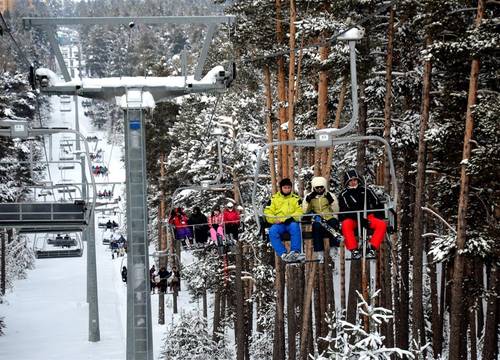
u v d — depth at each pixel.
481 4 24.25
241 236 36.66
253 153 41.59
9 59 90.19
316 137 15.23
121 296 63.09
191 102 51.06
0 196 46.69
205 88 18.34
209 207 41.22
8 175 49.84
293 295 31.88
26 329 48.88
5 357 40.50
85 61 150.75
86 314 54.44
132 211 16.56
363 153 30.77
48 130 15.58
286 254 16.05
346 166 35.97
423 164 28.17
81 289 67.12
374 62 27.73
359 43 26.73
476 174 24.05
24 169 54.28
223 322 47.69
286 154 33.16
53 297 62.81
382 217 15.90
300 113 36.50
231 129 40.12
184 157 46.28
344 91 30.06
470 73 26.66
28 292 65.88
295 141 15.44
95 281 45.50
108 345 44.06
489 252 24.73
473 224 27.61
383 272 31.80
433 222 41.56
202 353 39.28
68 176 128.25
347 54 26.55
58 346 43.62
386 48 31.81
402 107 36.03
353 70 15.92
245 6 31.86
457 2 25.25
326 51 29.70
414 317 28.55
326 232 16.22
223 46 42.78
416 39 30.39
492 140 24.98
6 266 69.62
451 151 28.27
